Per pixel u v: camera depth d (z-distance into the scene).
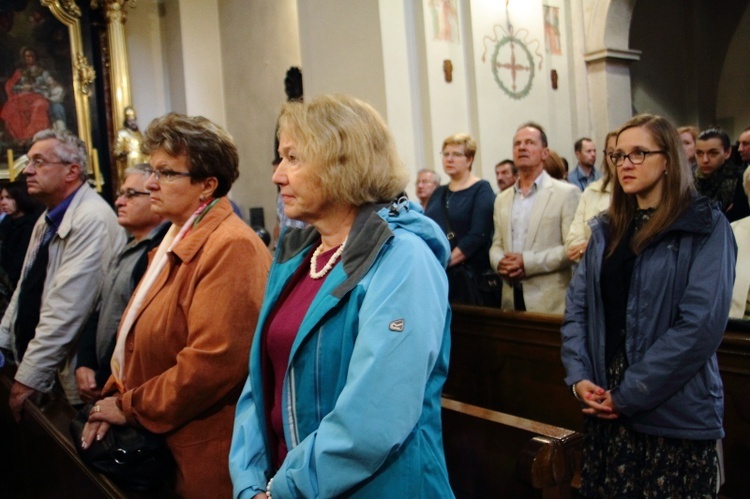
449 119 4.97
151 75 7.79
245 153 7.59
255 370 1.41
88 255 2.67
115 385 2.00
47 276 2.85
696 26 7.61
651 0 7.36
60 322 2.60
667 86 7.54
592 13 6.09
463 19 5.12
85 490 2.02
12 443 2.97
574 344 2.07
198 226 1.91
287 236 1.52
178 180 1.93
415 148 4.84
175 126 1.93
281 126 1.36
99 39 7.36
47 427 2.34
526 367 3.01
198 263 1.82
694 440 1.83
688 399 1.81
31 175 2.78
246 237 1.83
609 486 1.94
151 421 1.76
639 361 1.88
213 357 1.71
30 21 7.06
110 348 2.35
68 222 2.74
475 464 1.83
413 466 1.22
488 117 5.17
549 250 3.23
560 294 3.25
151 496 1.76
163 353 1.85
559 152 5.81
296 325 1.33
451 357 3.40
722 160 3.54
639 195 1.99
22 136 7.03
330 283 1.28
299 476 1.16
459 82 5.06
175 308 1.83
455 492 1.90
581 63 6.12
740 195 3.35
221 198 1.97
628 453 1.92
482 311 3.16
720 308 1.80
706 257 1.83
